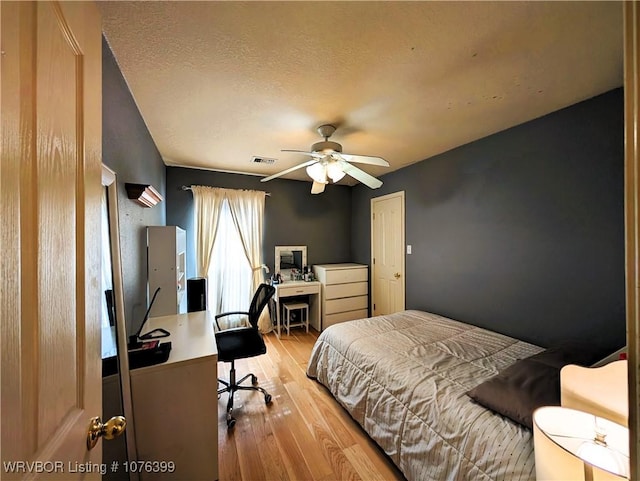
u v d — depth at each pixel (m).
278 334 3.71
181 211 3.54
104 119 1.27
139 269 1.96
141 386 1.34
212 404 1.47
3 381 0.38
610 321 1.80
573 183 1.97
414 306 3.43
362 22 1.19
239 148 2.82
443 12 1.15
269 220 4.12
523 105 1.96
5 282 0.39
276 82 1.65
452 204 2.92
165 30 1.22
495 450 1.15
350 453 1.69
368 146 2.80
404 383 1.64
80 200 0.62
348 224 4.74
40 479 0.46
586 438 0.79
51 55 0.52
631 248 0.38
